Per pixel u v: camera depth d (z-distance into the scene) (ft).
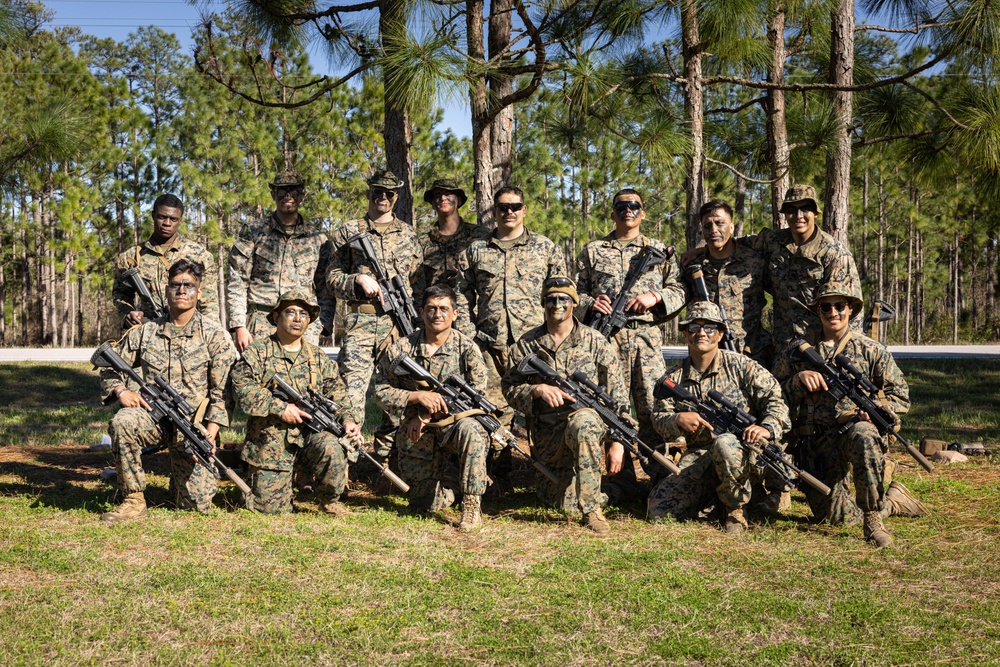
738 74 48.03
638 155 34.12
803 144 35.58
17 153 38.50
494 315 25.23
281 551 18.53
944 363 61.77
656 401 22.47
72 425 39.52
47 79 97.50
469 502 20.93
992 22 28.04
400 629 14.40
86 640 13.70
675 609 15.26
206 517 21.50
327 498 22.30
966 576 17.17
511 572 17.43
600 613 15.14
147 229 109.81
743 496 20.57
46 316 135.23
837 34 34.76
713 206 25.32
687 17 31.27
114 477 25.95
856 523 21.15
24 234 130.93
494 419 21.75
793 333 25.34
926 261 153.17
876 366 21.72
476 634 14.16
